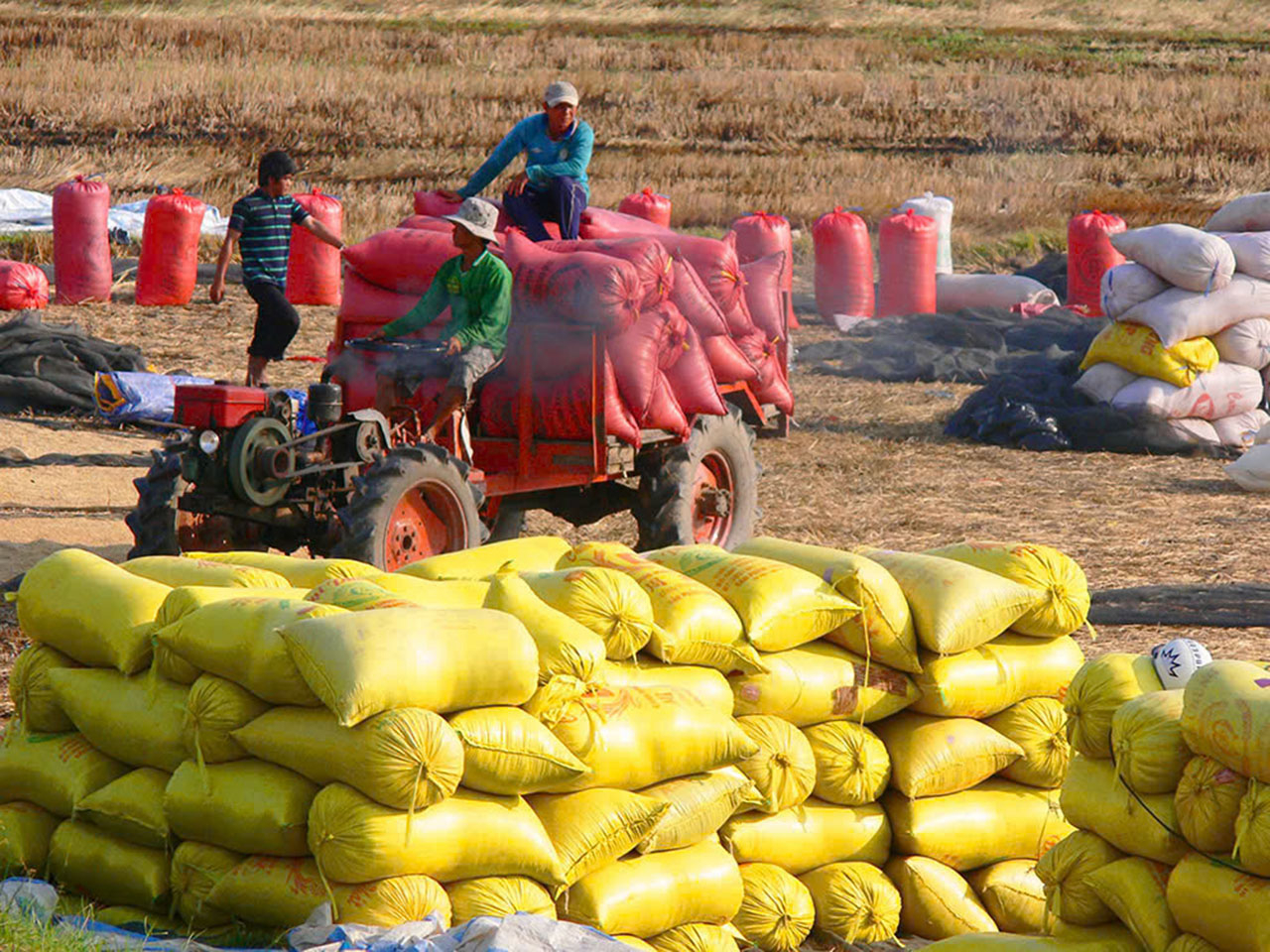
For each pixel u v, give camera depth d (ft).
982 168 328.90
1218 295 154.81
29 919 48.67
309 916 49.01
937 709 62.08
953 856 62.18
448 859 49.37
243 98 342.64
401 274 99.96
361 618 49.52
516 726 50.65
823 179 312.50
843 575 60.95
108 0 437.99
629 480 133.69
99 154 299.58
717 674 58.18
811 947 60.13
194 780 51.21
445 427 92.84
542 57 407.03
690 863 55.57
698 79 387.75
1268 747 45.42
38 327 164.14
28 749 57.67
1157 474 145.28
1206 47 443.32
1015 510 129.08
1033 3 503.61
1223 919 47.96
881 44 437.17
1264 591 103.09
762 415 120.16
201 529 89.04
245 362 180.14
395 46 407.44
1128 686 53.11
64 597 56.80
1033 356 185.98
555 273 93.86
